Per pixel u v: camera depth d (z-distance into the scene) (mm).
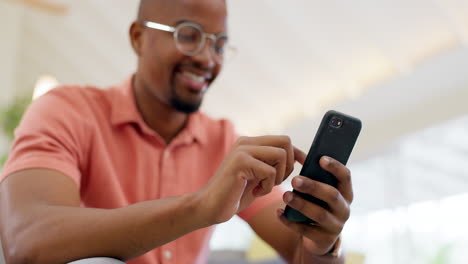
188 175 1176
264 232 1081
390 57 6480
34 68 11391
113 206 1062
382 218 9383
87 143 1055
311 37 7078
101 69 10938
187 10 1111
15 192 811
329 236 795
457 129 7594
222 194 693
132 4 8484
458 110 5535
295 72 7906
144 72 1155
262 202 1109
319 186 733
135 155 1126
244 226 6297
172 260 1062
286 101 8648
